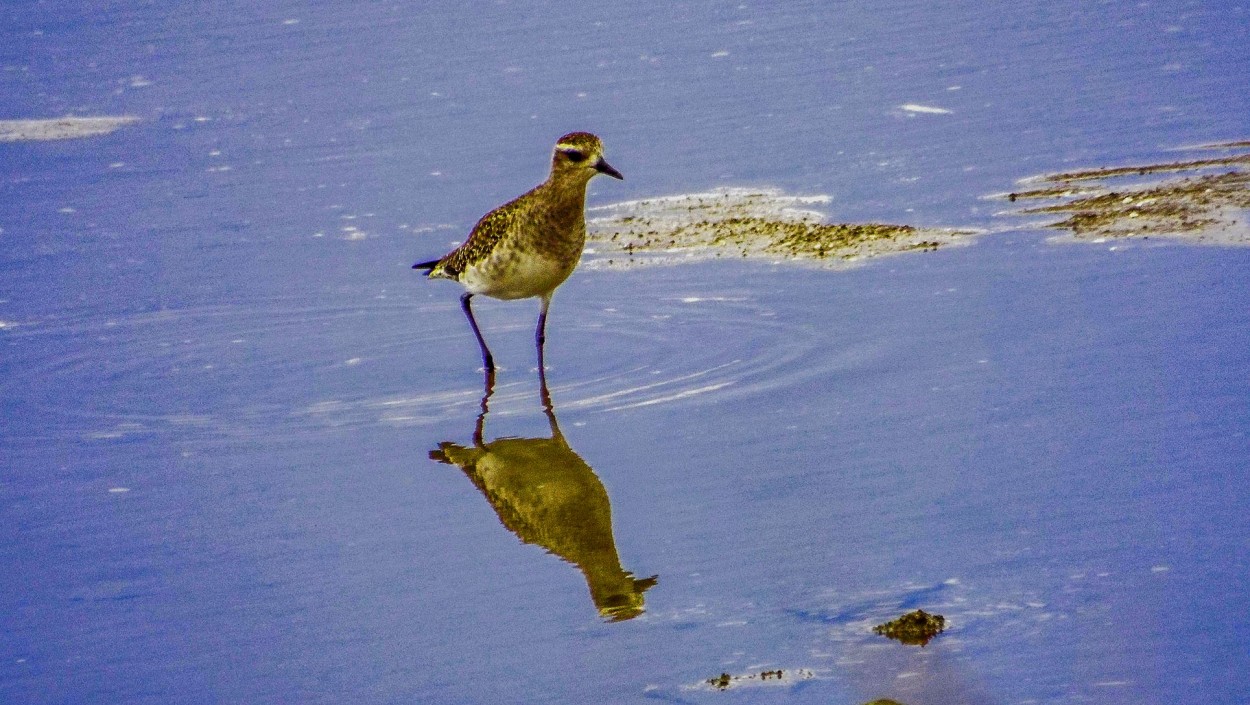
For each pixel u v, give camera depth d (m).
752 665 9.05
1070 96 22.33
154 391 14.63
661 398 13.50
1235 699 8.23
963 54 25.30
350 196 20.66
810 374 13.70
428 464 12.62
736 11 29.48
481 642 9.66
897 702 8.49
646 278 16.88
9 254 19.08
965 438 12.09
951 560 10.13
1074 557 10.02
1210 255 15.53
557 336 15.50
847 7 29.08
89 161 22.97
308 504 11.97
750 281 16.38
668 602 9.95
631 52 26.92
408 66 27.09
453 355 15.28
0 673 9.68
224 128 24.22
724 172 20.47
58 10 32.19
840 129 21.86
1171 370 12.98
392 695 9.13
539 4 30.94
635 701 8.77
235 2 32.56
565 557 10.77
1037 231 16.94
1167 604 9.28
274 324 16.41
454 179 20.98
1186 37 24.94
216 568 10.96
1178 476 11.08
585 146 14.14
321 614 10.20
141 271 18.27
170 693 9.34
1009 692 8.46
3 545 11.49
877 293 15.59
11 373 15.23
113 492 12.36
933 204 18.33
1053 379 13.05
